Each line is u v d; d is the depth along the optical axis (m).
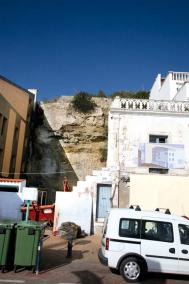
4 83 22.78
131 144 16.89
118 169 16.52
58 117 28.50
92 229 16.09
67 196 16.44
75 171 27.97
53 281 7.41
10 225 8.16
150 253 7.87
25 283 7.10
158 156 16.70
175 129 17.11
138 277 7.73
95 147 28.58
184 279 8.30
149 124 17.16
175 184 15.57
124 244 7.94
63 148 28.44
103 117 28.75
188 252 7.89
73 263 9.50
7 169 23.30
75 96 28.88
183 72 27.48
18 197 17.19
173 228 8.14
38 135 28.44
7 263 8.23
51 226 16.80
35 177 27.55
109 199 16.61
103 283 7.46
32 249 8.11
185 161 16.67
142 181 15.73
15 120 24.58
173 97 25.39
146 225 8.16
